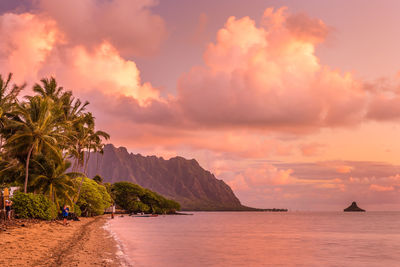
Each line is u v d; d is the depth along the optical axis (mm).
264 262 27516
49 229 39625
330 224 123875
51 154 53906
